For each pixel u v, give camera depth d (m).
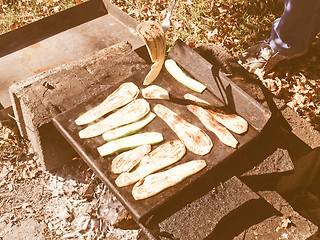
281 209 0.83
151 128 0.85
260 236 0.79
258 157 0.87
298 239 0.79
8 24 1.47
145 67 1.02
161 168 0.79
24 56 1.24
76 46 1.28
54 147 0.98
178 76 0.95
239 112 0.89
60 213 0.98
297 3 1.10
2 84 1.17
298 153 0.94
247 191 0.80
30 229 0.96
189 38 1.41
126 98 0.90
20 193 1.02
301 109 1.22
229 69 1.01
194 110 0.89
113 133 0.84
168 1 1.55
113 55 1.05
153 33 0.79
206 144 0.83
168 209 0.77
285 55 1.24
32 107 0.92
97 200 0.99
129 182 0.77
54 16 1.30
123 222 0.87
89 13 1.37
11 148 1.09
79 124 0.85
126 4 1.55
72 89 0.96
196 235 0.74
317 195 1.09
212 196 0.79
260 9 1.54
